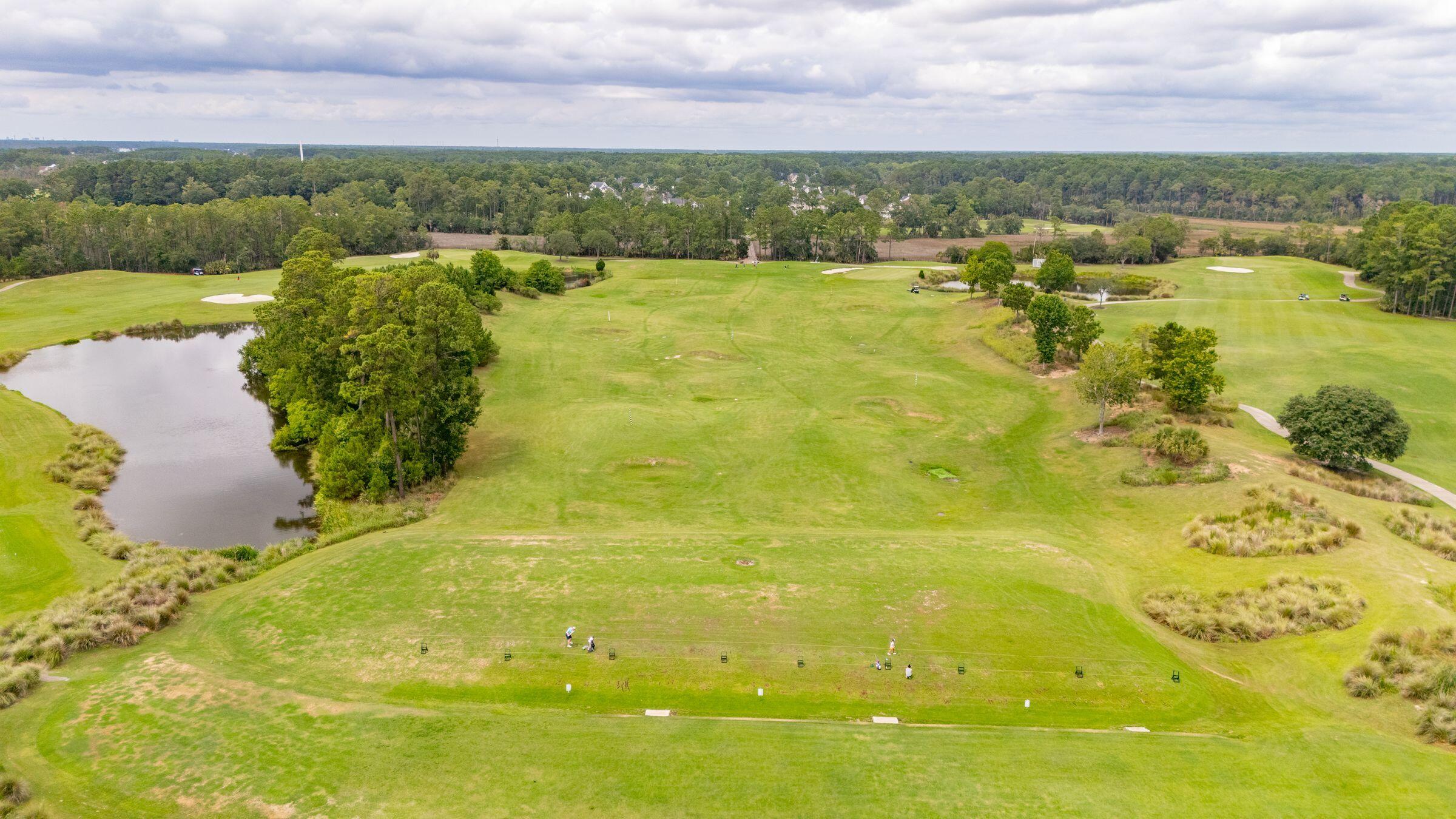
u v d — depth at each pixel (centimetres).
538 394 8231
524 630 3834
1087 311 8744
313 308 7381
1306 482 5566
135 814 2627
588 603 4075
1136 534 5212
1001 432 7225
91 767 2844
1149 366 7256
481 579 4356
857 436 7125
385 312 6219
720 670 3550
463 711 3238
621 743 3012
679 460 6519
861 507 5716
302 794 2723
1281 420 6294
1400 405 7631
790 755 2961
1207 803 2720
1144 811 2689
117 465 6506
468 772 2842
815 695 3412
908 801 2730
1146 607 4225
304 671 3531
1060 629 3891
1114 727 3222
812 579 4353
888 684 3478
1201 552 4828
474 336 8356
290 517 5703
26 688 3319
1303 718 3275
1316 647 3750
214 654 3688
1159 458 6131
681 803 2714
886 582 4341
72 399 8112
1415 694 3334
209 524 5547
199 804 2672
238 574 4631
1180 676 3538
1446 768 2892
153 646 3794
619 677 3497
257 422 7681
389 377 5603
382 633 3822
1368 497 5559
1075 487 6022
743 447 6856
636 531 5206
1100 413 6956
